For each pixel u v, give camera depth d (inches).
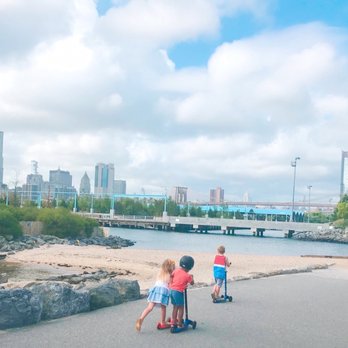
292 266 1379.2
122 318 497.0
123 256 1889.8
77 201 7706.7
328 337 450.6
